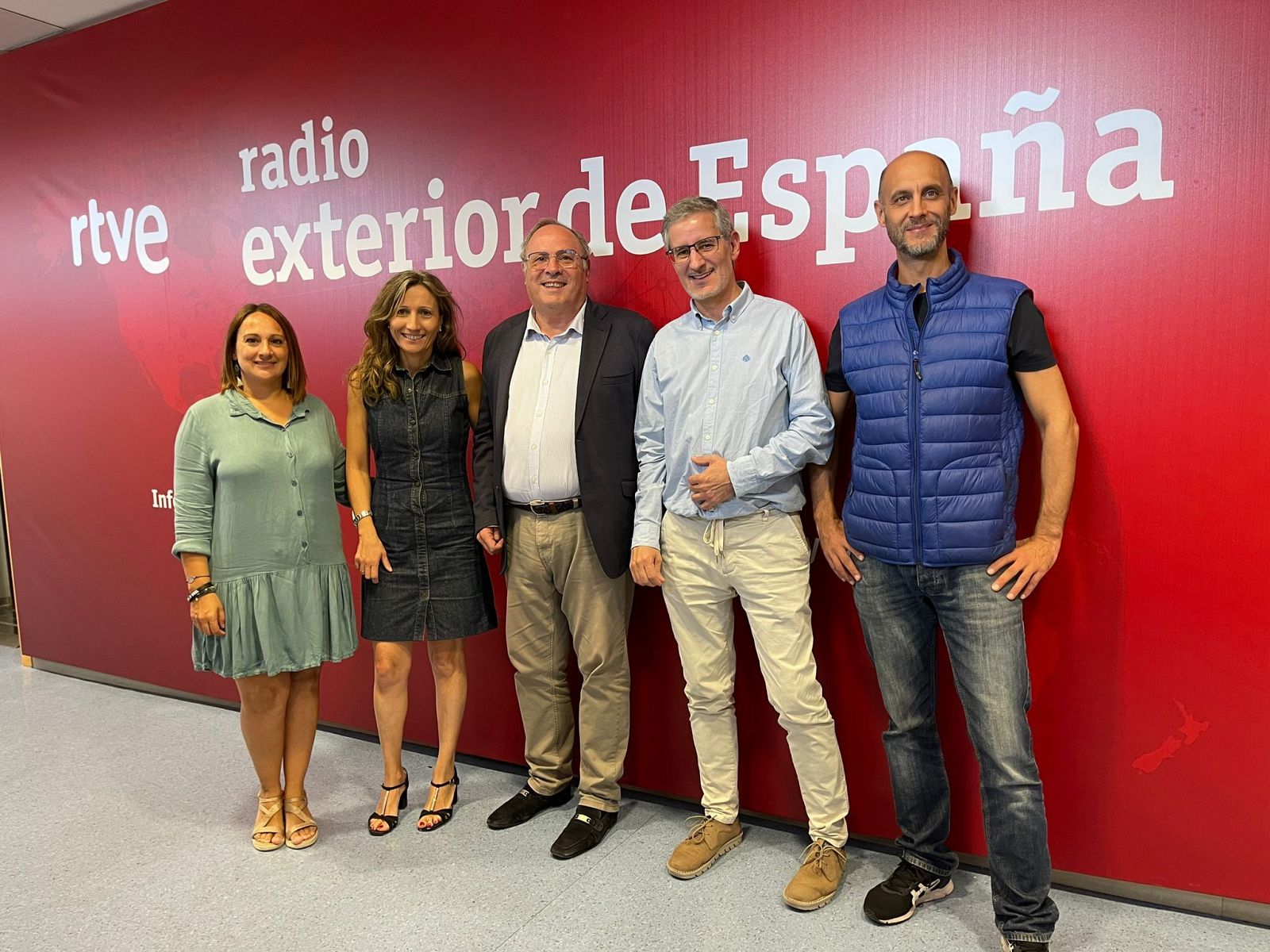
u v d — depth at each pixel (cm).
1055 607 220
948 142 218
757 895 225
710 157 247
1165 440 206
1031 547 192
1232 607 204
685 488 227
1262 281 193
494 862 242
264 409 245
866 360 204
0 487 466
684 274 221
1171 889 216
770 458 212
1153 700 213
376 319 248
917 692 213
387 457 252
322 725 345
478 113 281
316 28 308
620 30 256
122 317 367
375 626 255
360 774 302
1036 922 190
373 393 250
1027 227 213
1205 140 195
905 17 220
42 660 416
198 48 333
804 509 247
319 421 255
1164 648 211
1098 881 223
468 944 206
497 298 286
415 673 318
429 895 227
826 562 246
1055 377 192
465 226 288
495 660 303
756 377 218
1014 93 210
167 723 349
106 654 395
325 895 227
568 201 269
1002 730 191
